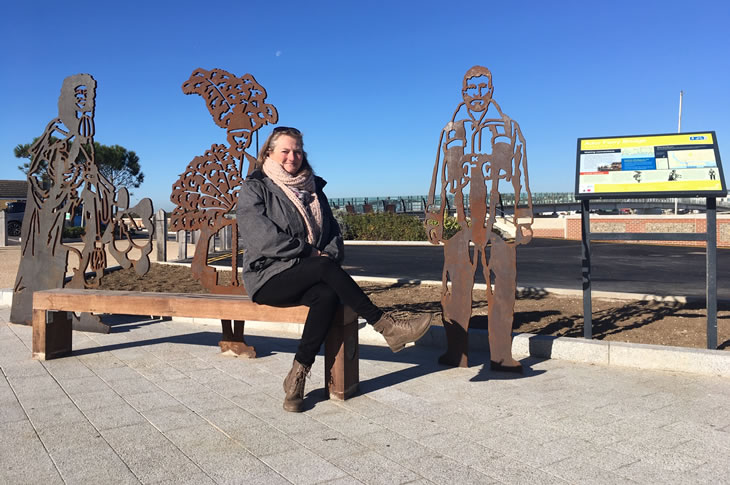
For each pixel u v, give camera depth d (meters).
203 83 5.28
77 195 6.05
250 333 5.96
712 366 4.29
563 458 2.78
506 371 4.41
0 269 11.59
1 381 4.05
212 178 5.29
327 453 2.82
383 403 3.63
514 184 4.37
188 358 4.78
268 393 3.82
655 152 4.88
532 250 18.27
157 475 2.55
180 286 8.71
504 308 4.41
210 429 3.14
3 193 49.16
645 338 5.29
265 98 5.13
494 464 2.70
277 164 3.71
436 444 2.95
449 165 4.63
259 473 2.58
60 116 6.12
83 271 6.03
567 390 3.94
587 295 4.95
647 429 3.19
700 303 6.99
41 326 4.66
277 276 3.50
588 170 4.99
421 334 3.43
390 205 34.22
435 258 15.21
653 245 21.27
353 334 3.78
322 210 3.82
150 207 5.68
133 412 3.41
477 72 4.54
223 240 17.36
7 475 2.53
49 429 3.11
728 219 21.98
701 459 2.78
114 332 5.90
